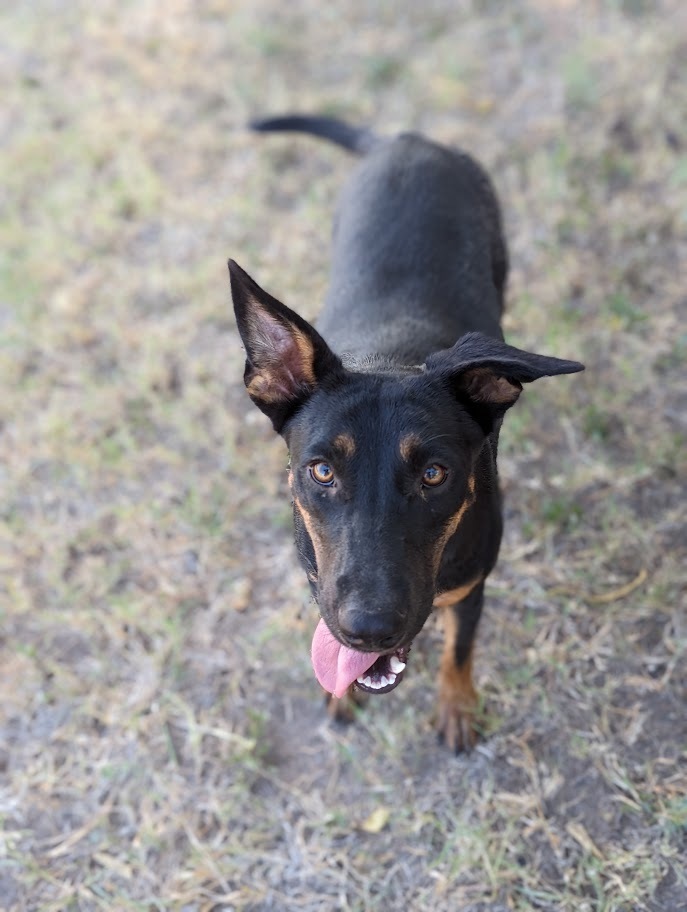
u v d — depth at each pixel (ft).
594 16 5.52
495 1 5.81
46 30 6.26
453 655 3.15
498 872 2.99
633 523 3.57
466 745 3.22
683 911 2.91
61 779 3.30
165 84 5.67
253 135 5.23
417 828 3.10
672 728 3.20
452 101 5.20
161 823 3.19
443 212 3.38
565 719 3.25
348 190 3.61
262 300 2.57
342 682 2.65
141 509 3.84
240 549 3.73
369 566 2.51
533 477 3.75
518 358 2.52
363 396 2.64
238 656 3.49
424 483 2.60
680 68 5.06
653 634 3.38
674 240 4.33
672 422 3.83
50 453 4.03
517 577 3.54
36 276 4.69
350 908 3.01
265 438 3.97
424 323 3.17
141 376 4.19
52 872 3.14
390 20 5.85
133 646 3.54
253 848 3.12
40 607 3.67
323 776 3.24
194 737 3.30
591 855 3.00
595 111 4.95
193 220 4.87
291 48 5.76
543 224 4.50
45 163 5.29
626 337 4.03
